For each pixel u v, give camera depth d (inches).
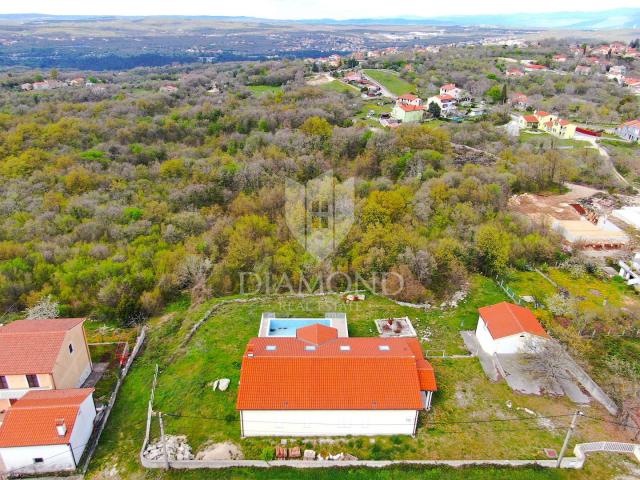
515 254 2326.5
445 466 1209.4
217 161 3186.5
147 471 1222.3
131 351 1759.4
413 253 2122.3
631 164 3708.2
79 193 2810.0
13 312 2010.3
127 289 2018.9
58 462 1239.5
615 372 1544.0
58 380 1440.7
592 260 2332.7
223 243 2378.2
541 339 1549.0
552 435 1300.4
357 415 1278.3
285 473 1203.9
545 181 3358.8
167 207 2684.5
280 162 3110.2
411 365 1347.2
